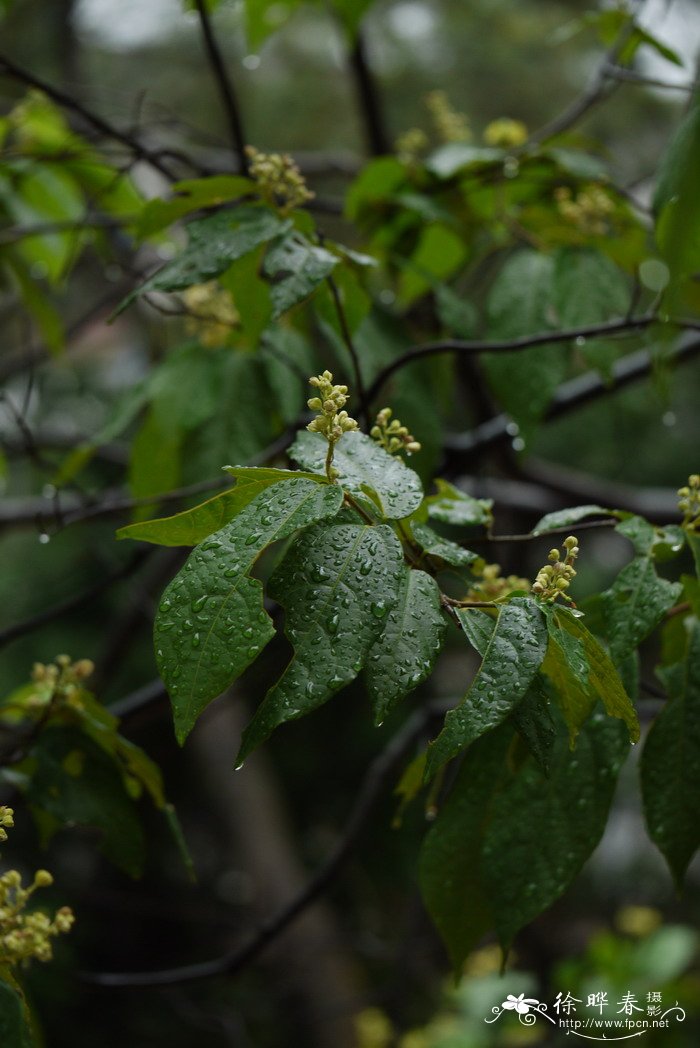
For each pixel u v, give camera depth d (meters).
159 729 7.37
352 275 1.55
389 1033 3.60
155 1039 6.54
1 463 2.46
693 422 5.75
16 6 4.34
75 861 6.79
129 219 2.33
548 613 1.33
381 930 6.98
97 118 1.92
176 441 1.81
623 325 1.58
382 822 7.55
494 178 1.98
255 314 1.56
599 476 5.83
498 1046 3.39
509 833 1.46
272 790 7.66
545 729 1.34
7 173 2.24
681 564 4.86
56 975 5.71
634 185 2.10
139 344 5.53
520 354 1.73
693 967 4.00
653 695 1.51
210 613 1.31
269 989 6.31
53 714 1.54
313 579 1.32
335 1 2.08
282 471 1.34
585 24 2.20
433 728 2.50
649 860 7.15
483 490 2.69
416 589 1.34
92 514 1.83
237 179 1.52
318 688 1.31
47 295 3.80
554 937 5.57
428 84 4.87
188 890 7.43
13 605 6.82
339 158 2.67
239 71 5.02
